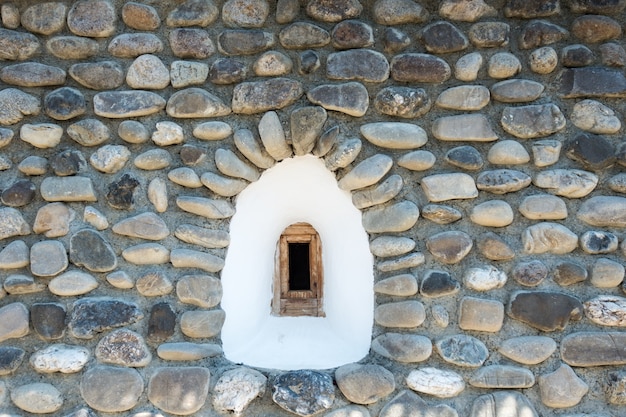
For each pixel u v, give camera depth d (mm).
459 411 1877
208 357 1941
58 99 1979
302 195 2082
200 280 1956
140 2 2016
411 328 1932
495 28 1983
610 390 1863
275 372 1946
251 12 2012
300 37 1994
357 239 2033
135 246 1948
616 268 1897
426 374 1888
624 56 1979
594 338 1880
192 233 1961
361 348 2010
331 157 1982
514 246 1935
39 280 1945
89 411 1874
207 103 1980
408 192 1976
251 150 1974
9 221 1952
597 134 1960
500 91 1969
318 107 1972
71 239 1952
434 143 1986
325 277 2158
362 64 1979
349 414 1877
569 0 1989
